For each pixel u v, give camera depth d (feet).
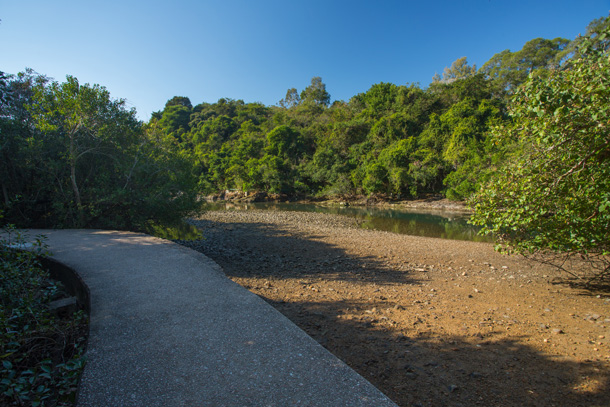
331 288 25.63
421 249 44.52
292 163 192.34
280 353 10.68
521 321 18.28
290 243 48.55
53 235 34.30
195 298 15.66
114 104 46.09
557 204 20.16
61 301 18.86
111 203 45.24
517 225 21.63
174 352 10.66
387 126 164.76
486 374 12.79
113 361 10.10
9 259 18.01
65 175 46.19
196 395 8.49
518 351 14.66
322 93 339.77
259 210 115.85
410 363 13.60
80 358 9.49
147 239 31.91
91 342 11.30
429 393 11.55
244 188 179.32
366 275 30.42
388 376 12.62
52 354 13.66
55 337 14.51
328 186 161.58
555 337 16.02
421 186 136.05
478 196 23.75
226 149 227.81
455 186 113.80
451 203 118.11
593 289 24.73
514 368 13.24
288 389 8.79
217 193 190.60
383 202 136.67
